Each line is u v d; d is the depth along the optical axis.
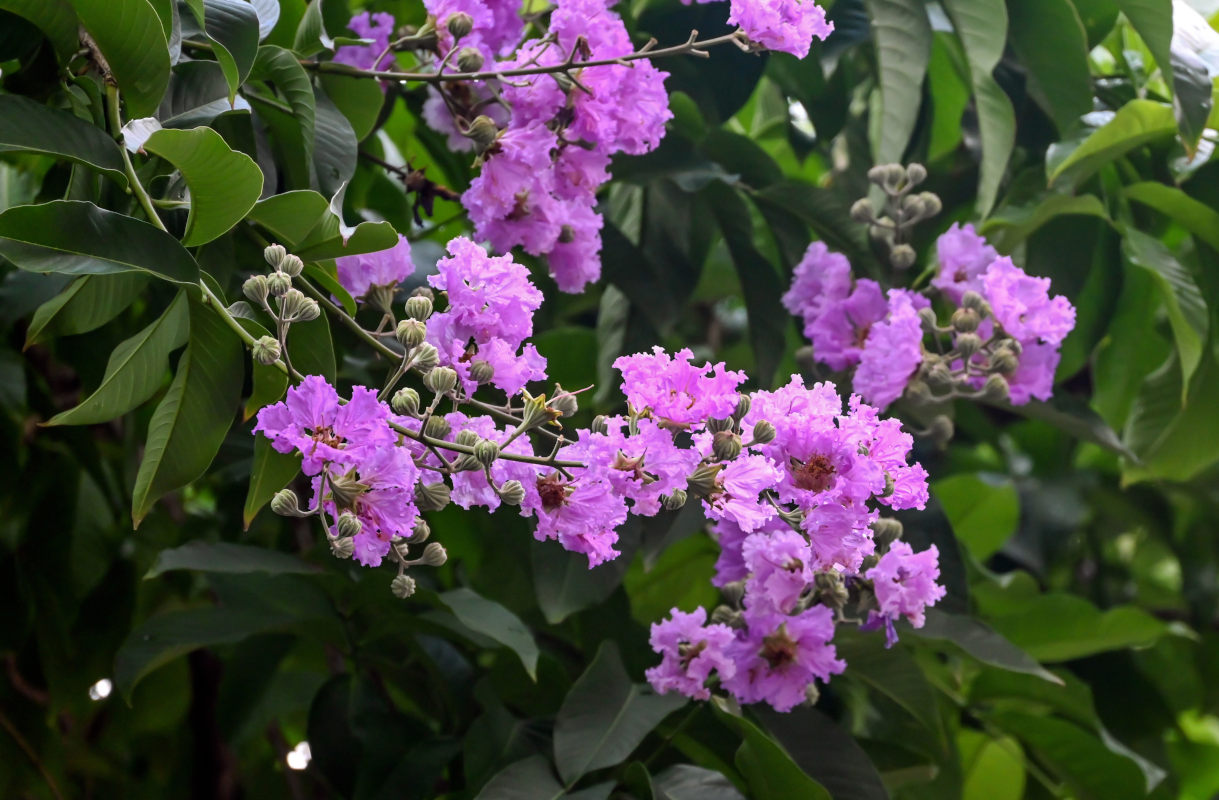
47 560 1.62
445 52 1.42
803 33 1.32
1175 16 1.59
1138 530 2.28
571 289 1.43
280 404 1.15
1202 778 2.21
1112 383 1.82
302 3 1.41
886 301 1.50
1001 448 2.20
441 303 1.44
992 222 1.58
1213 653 2.12
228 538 1.63
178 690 1.98
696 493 1.20
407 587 1.20
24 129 1.20
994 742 1.77
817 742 1.45
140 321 1.53
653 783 1.39
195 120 1.30
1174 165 1.66
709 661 1.37
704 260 1.70
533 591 1.63
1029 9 1.61
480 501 1.22
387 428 1.15
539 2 1.61
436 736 1.50
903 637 1.48
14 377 1.54
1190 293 1.56
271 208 1.23
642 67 1.38
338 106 1.42
